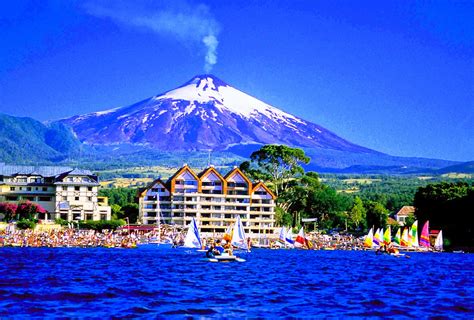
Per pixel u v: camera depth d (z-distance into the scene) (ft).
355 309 295.28
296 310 289.33
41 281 372.38
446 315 284.20
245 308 291.58
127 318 262.67
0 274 404.16
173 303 300.61
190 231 619.26
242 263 536.42
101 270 445.78
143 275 417.69
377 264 577.84
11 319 257.14
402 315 282.77
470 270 527.81
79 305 290.15
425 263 605.31
